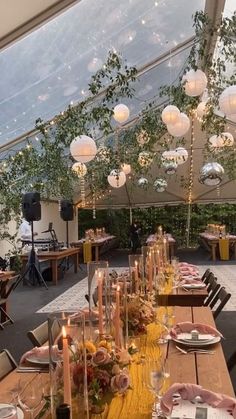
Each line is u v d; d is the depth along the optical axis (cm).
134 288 347
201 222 1730
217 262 1316
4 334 611
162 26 635
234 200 1616
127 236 1778
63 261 1213
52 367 168
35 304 801
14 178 983
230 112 476
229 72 772
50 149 904
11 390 211
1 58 570
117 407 189
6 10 486
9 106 708
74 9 523
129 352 243
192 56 642
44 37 553
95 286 279
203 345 266
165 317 311
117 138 1011
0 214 1061
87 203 1662
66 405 152
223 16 641
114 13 557
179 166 1363
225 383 213
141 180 1284
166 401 186
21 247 1119
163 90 836
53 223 1476
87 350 193
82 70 665
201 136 1177
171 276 541
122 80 707
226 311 691
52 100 730
